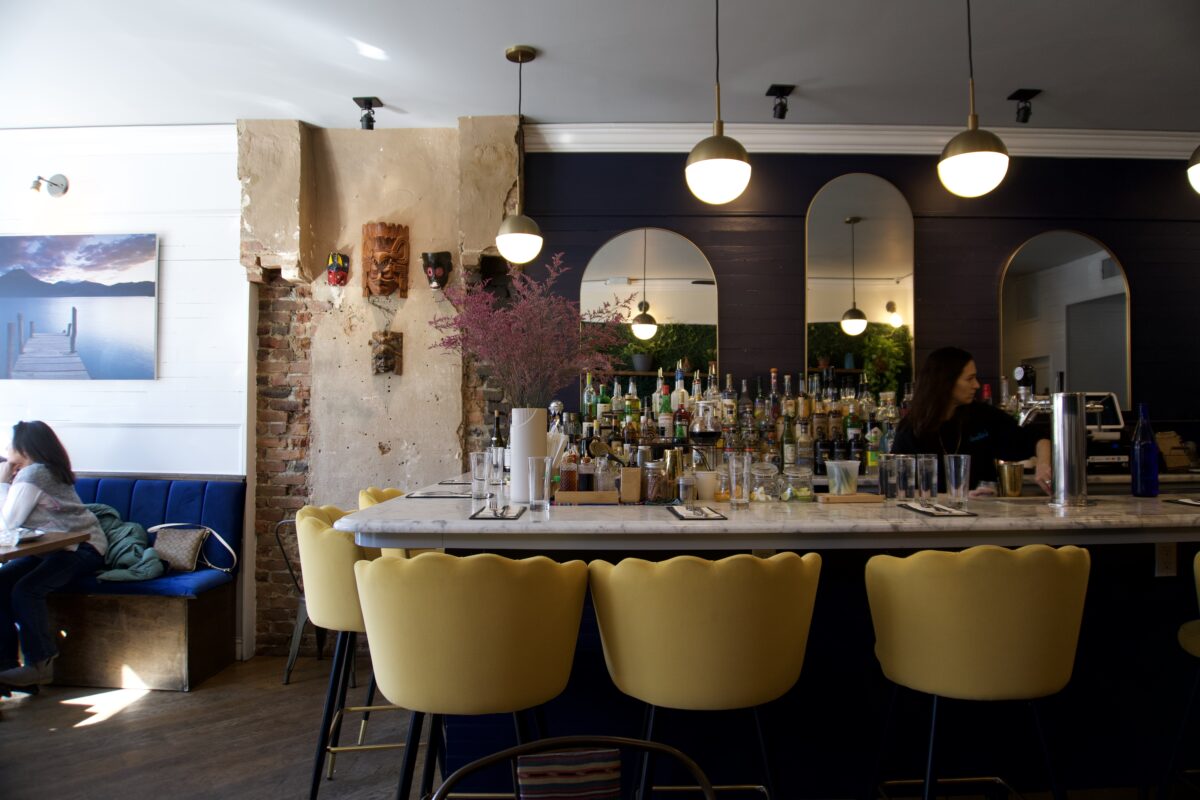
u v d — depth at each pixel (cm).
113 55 355
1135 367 450
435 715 176
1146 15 322
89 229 444
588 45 346
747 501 233
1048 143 450
